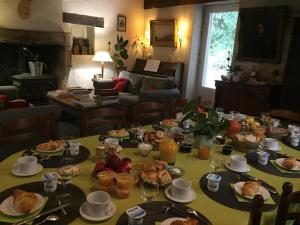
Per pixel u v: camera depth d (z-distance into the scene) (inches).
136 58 272.4
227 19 208.2
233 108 178.7
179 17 233.0
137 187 50.0
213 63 223.3
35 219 38.9
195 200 46.9
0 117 97.6
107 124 86.5
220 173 57.9
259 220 37.9
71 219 39.5
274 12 162.7
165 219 40.9
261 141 76.0
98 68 253.4
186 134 81.0
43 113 108.9
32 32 213.2
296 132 88.2
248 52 182.2
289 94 155.4
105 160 57.4
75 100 149.6
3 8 199.2
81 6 231.1
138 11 265.3
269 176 58.6
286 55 164.9
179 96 197.2
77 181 50.7
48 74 230.5
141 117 98.8
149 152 64.8
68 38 229.6
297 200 41.4
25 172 52.0
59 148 63.2
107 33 249.8
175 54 239.9
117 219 40.3
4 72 217.3
